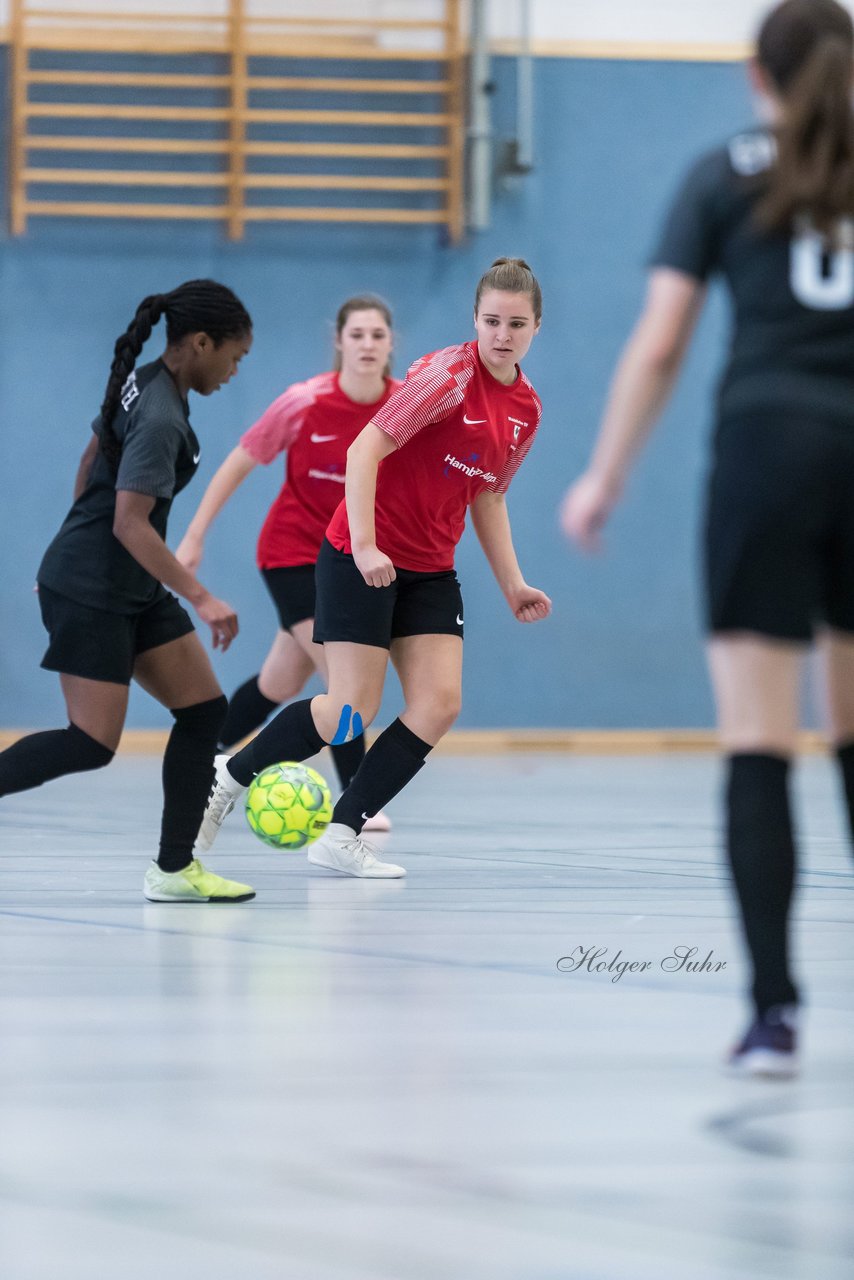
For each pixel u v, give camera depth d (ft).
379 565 39.88
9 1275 14.21
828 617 20.98
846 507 19.97
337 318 55.57
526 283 40.27
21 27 104.47
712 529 20.27
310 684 105.50
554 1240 15.24
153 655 37.19
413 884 42.22
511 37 110.73
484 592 110.63
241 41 106.22
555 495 111.55
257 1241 15.14
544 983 28.25
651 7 112.78
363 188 108.37
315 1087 20.95
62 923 34.78
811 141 20.01
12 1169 17.34
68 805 67.15
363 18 108.68
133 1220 15.71
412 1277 14.24
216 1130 18.93
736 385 20.21
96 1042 23.40
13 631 106.11
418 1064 22.25
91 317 107.24
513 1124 19.27
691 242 20.56
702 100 112.98
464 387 40.32
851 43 20.57
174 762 37.99
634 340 20.56
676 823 61.00
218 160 107.55
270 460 56.44
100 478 36.14
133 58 106.73
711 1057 22.71
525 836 55.83
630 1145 18.39
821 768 94.07
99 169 106.63
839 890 42.39
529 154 110.63
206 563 107.04
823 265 20.13
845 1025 24.85
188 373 35.96
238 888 38.63
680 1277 14.30
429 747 44.06
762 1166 17.66
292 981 28.19
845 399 19.94
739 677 20.31
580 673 111.86
